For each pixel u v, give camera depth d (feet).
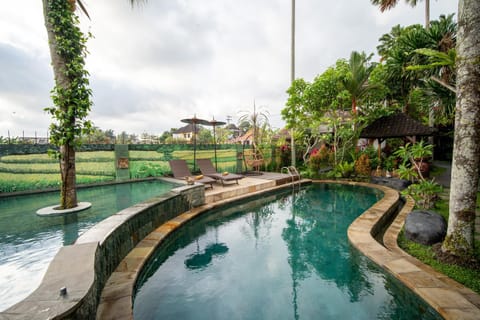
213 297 9.44
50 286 5.66
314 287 10.09
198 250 13.99
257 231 17.15
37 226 14.25
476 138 9.88
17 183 23.09
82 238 9.04
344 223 18.61
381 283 10.23
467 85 9.89
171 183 30.35
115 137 34.14
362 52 36.88
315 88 36.99
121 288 8.66
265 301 9.18
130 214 12.42
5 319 4.44
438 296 7.98
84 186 27.71
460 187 10.31
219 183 30.45
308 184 35.24
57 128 17.01
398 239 13.84
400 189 28.07
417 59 19.83
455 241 10.48
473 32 9.58
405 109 45.34
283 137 50.29
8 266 9.71
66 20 16.56
